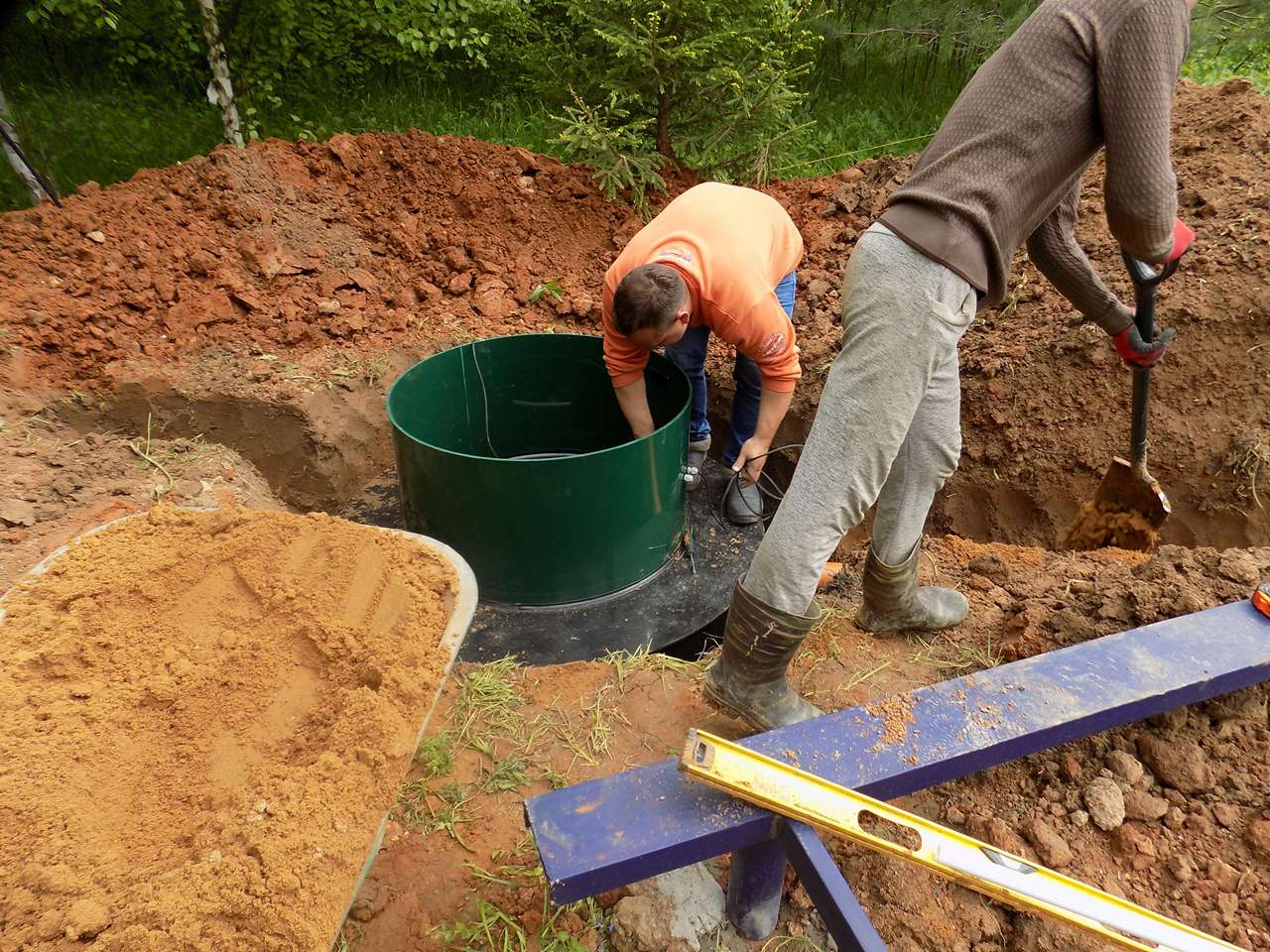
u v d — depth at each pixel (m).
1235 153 3.39
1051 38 1.37
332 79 5.86
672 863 1.31
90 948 1.02
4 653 1.39
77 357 3.12
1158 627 1.72
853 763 1.43
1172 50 1.29
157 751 1.31
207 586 1.60
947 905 1.58
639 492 2.77
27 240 3.30
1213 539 2.83
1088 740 1.81
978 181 1.42
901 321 1.47
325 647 1.46
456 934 1.54
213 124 5.34
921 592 2.26
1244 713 1.79
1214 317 2.85
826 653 2.20
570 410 3.45
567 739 1.98
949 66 6.14
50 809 1.18
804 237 4.11
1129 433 2.92
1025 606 2.24
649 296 2.20
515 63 5.90
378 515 3.30
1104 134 1.38
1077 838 1.67
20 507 2.43
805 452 1.63
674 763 1.44
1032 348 3.11
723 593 3.02
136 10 5.18
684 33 4.29
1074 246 1.89
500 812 1.78
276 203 3.81
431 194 4.14
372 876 1.63
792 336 2.49
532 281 4.02
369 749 1.27
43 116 4.88
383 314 3.74
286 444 3.22
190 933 1.04
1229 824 1.64
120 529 1.69
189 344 3.32
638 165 4.26
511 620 2.87
